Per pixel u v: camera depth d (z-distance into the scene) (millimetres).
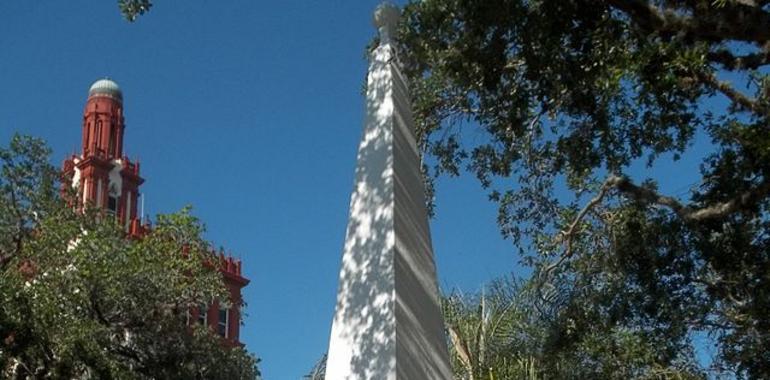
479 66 11789
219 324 44281
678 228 14992
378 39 12945
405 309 10758
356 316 10805
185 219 24531
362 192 11625
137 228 36406
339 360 10695
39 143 23375
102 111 56688
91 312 22188
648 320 15945
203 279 24375
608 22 11062
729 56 11844
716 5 10453
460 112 14023
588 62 11289
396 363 10250
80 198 25328
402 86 12672
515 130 12242
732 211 12961
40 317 20094
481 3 11242
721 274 15156
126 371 21094
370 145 11953
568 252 16453
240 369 24406
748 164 13227
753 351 15633
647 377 16750
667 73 10555
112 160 55750
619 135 13570
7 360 19781
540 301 17047
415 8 12055
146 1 12164
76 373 20562
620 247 15789
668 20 11000
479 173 14594
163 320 23438
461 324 17422
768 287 14234
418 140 14117
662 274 15398
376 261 10984
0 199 22719
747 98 12219
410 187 11938
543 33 11273
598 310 16375
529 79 11656
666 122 13070
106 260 22219
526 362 17062
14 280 20328
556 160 13969
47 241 22141
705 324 15938
